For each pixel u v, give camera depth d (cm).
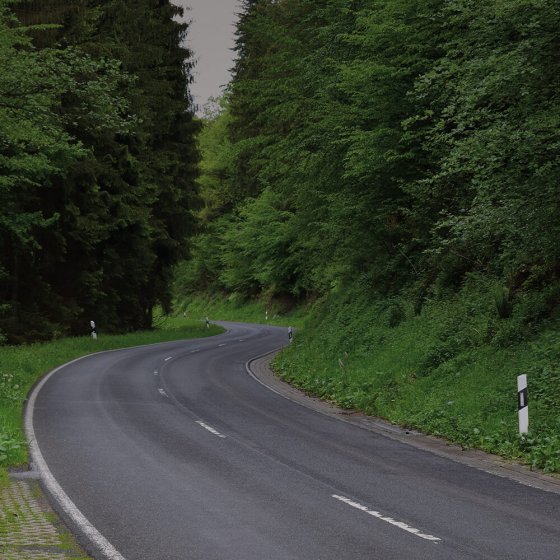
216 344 4672
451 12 2416
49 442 1466
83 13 3888
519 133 1551
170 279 5938
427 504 1031
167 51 5425
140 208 4825
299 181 3338
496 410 1692
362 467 1294
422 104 2597
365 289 3312
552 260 2014
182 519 930
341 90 2931
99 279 4594
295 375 2838
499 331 2066
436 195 2602
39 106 2391
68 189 3997
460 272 2695
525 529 909
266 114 3528
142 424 1714
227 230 8919
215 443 1500
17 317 3934
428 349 2270
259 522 920
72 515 941
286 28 3647
